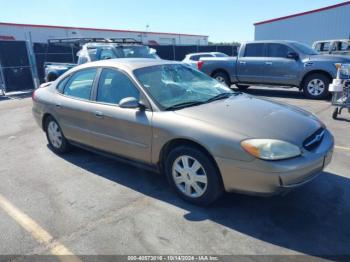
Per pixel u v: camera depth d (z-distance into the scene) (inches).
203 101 144.6
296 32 1123.3
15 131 270.4
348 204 127.6
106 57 398.6
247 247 104.0
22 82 561.9
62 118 182.9
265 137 112.0
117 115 147.1
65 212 130.2
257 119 123.5
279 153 108.7
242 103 143.6
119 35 1315.2
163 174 144.3
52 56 620.4
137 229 116.1
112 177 162.4
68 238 112.7
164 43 1525.6
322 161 120.0
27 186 156.4
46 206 135.8
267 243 105.7
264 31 1209.4
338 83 248.7
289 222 117.0
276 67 379.9
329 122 254.4
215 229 114.3
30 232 117.2
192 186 129.0
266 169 107.8
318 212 122.7
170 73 160.7
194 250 103.6
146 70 154.3
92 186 153.1
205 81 169.9
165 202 134.6
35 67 577.3
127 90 148.5
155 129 132.2
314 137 122.0
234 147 112.3
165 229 115.4
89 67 172.2
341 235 108.7
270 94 413.4
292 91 433.7
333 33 1036.5
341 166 164.4
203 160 121.3
